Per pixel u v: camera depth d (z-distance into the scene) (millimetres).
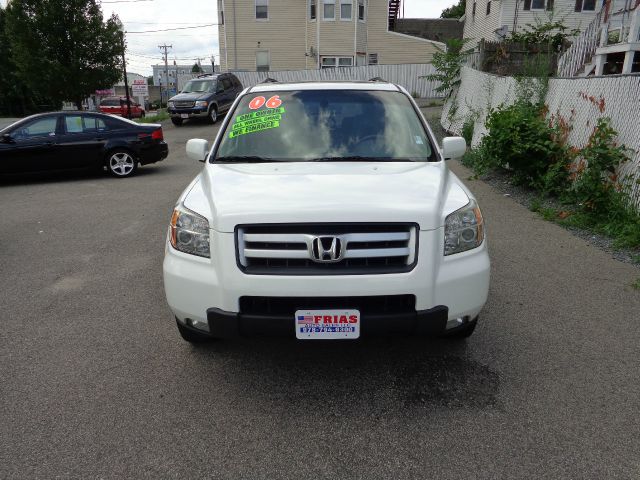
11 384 3475
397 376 3521
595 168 6848
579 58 14266
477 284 3217
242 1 31906
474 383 3414
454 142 4207
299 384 3447
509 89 11109
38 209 8781
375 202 3092
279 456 2760
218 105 24047
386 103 4477
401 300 3084
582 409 3109
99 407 3209
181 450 2816
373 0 32000
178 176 11859
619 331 4078
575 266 5473
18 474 2650
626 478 2561
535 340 3959
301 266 3037
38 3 22688
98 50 23750
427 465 2672
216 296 3115
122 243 6680
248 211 3047
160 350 3926
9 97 42625
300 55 32500
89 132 11547
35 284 5320
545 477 2574
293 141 4129
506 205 8039
